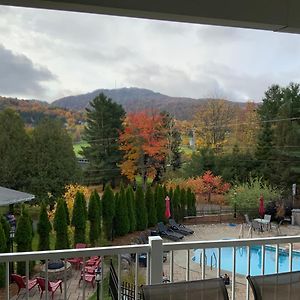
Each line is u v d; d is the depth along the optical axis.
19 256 2.45
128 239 7.66
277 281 2.20
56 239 6.78
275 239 3.00
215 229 8.78
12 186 7.84
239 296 3.99
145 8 2.58
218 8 2.73
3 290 4.05
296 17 2.92
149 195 8.45
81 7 2.52
